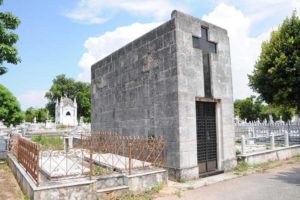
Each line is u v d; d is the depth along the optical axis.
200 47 10.30
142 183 7.82
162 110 9.82
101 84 14.75
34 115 77.50
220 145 10.55
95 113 15.38
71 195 6.67
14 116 33.28
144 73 10.95
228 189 8.09
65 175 7.55
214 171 10.14
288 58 18.20
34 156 7.14
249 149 13.82
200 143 9.97
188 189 8.13
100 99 14.80
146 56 10.88
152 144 9.23
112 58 13.62
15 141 11.87
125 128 12.12
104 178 7.52
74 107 72.38
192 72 9.72
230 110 11.06
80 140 14.16
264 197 7.20
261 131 20.33
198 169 9.55
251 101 51.38
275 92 19.58
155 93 10.23
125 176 7.68
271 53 19.22
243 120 51.91
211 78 10.45
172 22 9.53
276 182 8.83
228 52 11.34
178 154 9.00
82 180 7.13
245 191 7.83
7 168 11.78
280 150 13.68
